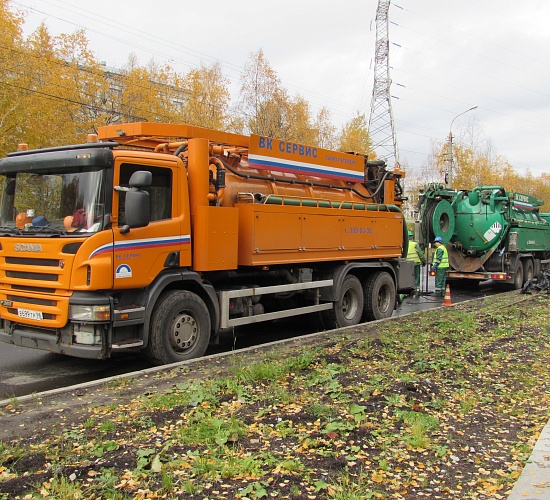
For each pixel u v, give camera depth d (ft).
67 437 14.90
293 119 130.21
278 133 127.54
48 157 22.91
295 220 30.60
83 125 93.20
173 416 16.49
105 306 21.76
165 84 116.57
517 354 26.18
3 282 24.23
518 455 14.34
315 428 15.58
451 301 53.42
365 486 12.27
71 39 94.43
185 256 25.22
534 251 67.97
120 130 27.71
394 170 41.70
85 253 21.54
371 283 38.58
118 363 26.30
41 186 23.57
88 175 22.38
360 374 21.39
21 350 29.19
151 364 26.07
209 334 26.50
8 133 74.59
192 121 116.67
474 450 14.61
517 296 52.44
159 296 24.45
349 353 25.04
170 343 24.64
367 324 35.12
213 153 27.43
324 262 34.71
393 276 41.27
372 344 27.17
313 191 33.78
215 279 28.32
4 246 24.13
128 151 23.07
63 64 89.51
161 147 27.66
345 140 142.82
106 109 103.60
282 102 128.47
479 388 20.38
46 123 76.48
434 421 16.38
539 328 33.35
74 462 13.21
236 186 28.60
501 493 12.25
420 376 21.43
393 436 15.16
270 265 30.09
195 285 26.25
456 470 13.39
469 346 27.32
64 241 21.83
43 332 23.25
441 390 19.83
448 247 60.85
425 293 58.29
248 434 15.03
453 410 17.85
